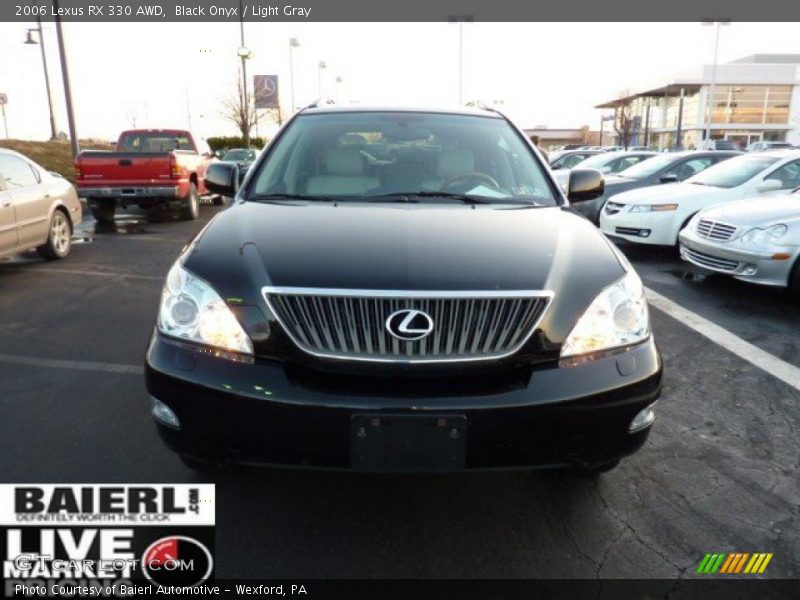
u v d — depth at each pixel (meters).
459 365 2.27
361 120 3.97
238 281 2.41
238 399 2.27
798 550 2.55
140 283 6.96
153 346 2.45
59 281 7.03
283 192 3.45
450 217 3.00
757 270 6.25
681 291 6.87
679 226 8.55
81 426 3.48
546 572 2.41
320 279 2.36
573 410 2.30
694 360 4.69
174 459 3.13
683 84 57.03
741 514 2.78
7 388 4.01
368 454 2.24
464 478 3.00
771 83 56.66
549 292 2.37
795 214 6.25
